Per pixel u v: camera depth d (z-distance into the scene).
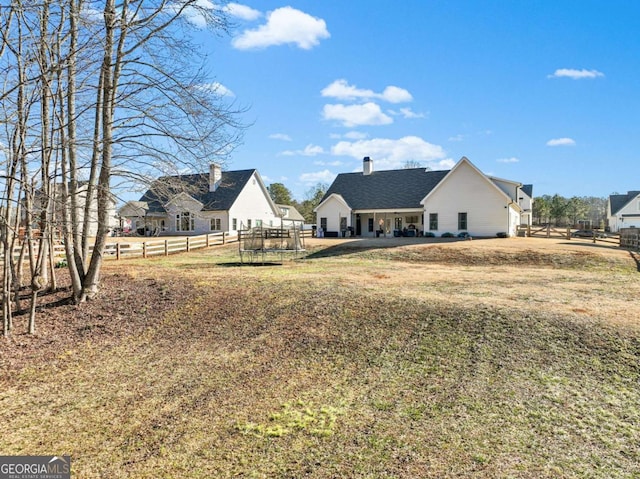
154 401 5.85
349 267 16.22
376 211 32.69
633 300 9.67
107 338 8.50
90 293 10.48
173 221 38.31
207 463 4.37
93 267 10.52
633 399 5.58
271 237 18.05
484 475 4.09
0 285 11.97
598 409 5.34
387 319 8.52
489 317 8.27
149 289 11.39
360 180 36.09
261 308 9.61
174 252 22.83
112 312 9.82
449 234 28.80
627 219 48.56
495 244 22.44
